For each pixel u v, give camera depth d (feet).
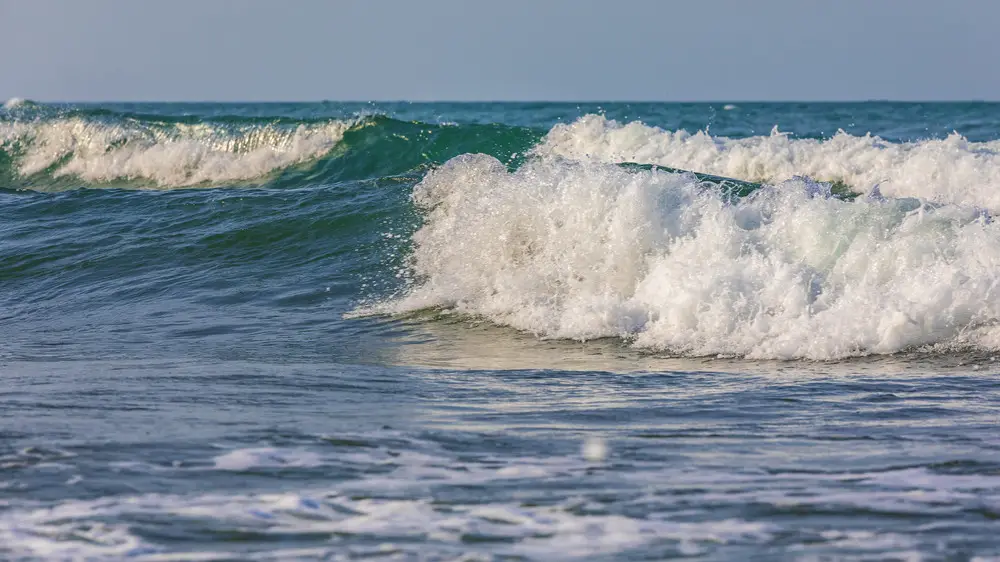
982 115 513.45
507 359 82.02
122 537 34.17
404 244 128.98
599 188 107.76
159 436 49.88
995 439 50.14
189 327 101.50
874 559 32.01
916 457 46.11
